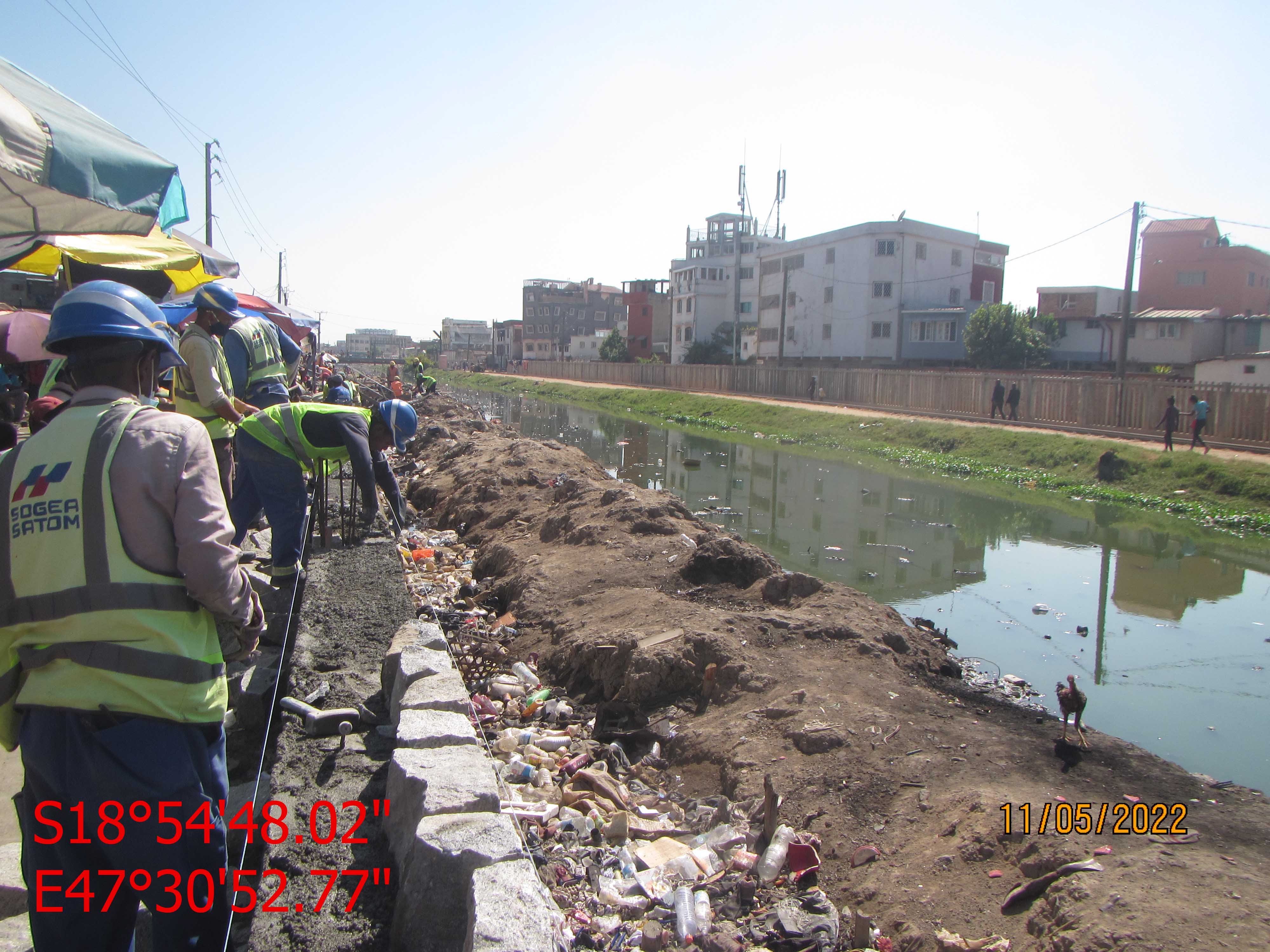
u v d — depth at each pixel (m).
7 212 3.72
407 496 14.05
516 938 2.43
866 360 49.09
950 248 50.03
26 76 3.65
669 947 3.09
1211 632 8.87
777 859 3.54
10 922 2.89
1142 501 17.95
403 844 3.14
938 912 3.16
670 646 5.45
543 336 101.75
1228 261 45.69
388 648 5.29
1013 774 4.07
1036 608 9.72
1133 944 2.61
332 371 25.48
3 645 2.16
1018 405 28.98
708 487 19.45
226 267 8.52
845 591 6.81
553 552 8.26
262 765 4.05
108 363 2.27
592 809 4.02
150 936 3.06
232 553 2.24
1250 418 21.53
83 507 2.10
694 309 67.19
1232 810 3.73
